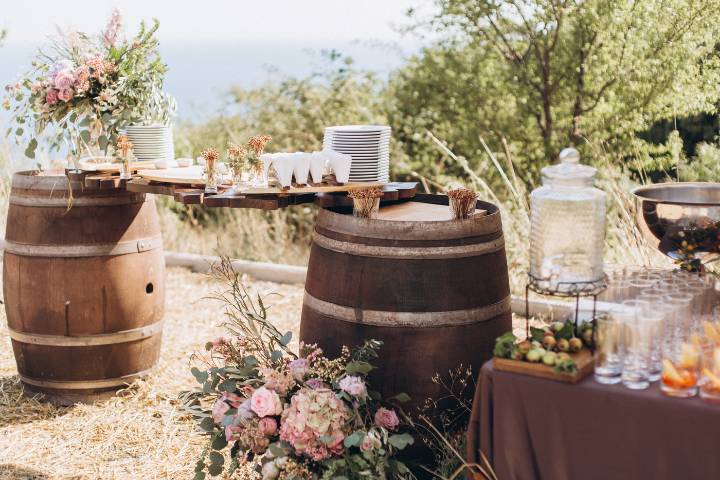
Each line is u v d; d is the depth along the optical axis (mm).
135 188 4586
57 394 5219
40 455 4578
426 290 3773
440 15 9539
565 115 9336
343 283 3875
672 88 8523
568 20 8930
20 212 5020
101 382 5199
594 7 8711
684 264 3752
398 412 3854
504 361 3014
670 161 8539
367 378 3846
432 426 3785
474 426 3145
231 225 9961
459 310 3812
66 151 5176
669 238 3770
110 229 5031
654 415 2760
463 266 3826
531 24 9219
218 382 4121
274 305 7102
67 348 5098
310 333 4031
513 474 3010
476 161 10031
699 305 3100
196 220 10359
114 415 5043
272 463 3564
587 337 3131
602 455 2865
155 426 4906
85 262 4996
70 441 4742
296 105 10820
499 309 3963
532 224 3160
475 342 3855
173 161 5035
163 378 5488
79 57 5180
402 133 10734
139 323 5230
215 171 4250
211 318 6844
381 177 4391
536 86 9391
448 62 10086
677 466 2752
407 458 3904
